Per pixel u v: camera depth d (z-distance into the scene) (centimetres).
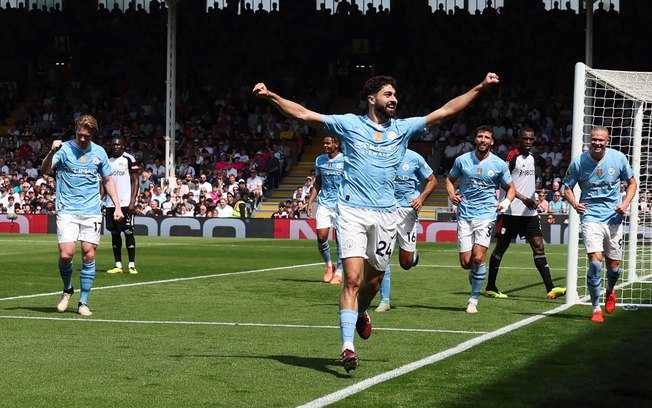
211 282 1529
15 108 4394
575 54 4184
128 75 4409
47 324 1000
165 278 1606
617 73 1336
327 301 1255
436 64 4219
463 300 1288
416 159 1196
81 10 4556
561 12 4244
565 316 1102
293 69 4331
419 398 633
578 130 1212
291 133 3966
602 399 638
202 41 4447
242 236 3216
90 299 1255
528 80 4100
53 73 4431
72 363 763
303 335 933
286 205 3334
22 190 3666
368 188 743
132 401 623
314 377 708
